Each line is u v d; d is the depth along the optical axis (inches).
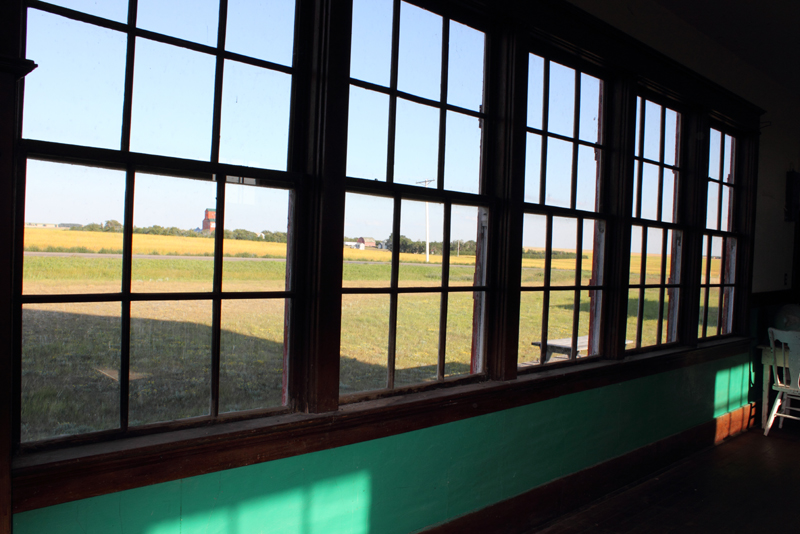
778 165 185.6
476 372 92.0
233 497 59.0
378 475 72.7
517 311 92.5
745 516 105.7
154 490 53.4
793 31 137.6
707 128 141.2
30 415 49.4
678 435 136.8
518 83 89.7
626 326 117.8
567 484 104.0
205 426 59.3
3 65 43.8
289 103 67.1
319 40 65.8
